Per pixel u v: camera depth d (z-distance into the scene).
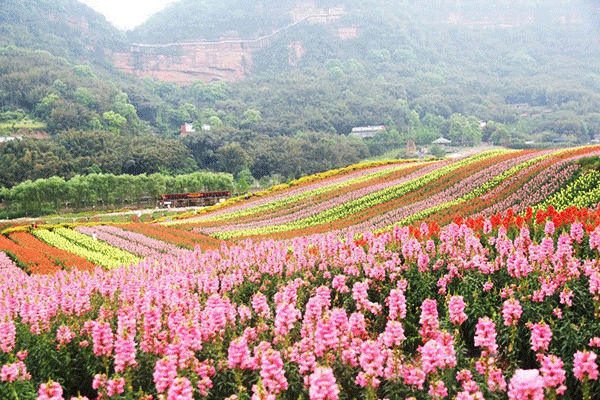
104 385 9.52
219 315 10.75
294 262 18.67
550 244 13.63
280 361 8.31
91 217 77.50
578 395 9.95
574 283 12.24
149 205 94.69
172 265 22.25
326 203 51.97
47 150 115.75
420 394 8.62
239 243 36.91
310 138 145.00
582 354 8.15
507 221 19.66
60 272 24.31
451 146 156.62
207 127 174.38
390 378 8.84
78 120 148.62
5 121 149.25
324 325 9.00
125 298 14.94
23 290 17.89
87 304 14.87
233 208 62.03
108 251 39.12
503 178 41.94
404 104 193.50
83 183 89.56
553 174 37.84
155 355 11.08
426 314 10.12
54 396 8.02
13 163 105.56
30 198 85.56
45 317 13.45
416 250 16.45
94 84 180.38
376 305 12.23
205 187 100.75
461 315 10.31
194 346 10.20
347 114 182.25
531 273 13.39
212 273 17.94
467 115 199.00
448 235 17.83
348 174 70.56
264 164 127.75
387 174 60.81
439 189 45.50
